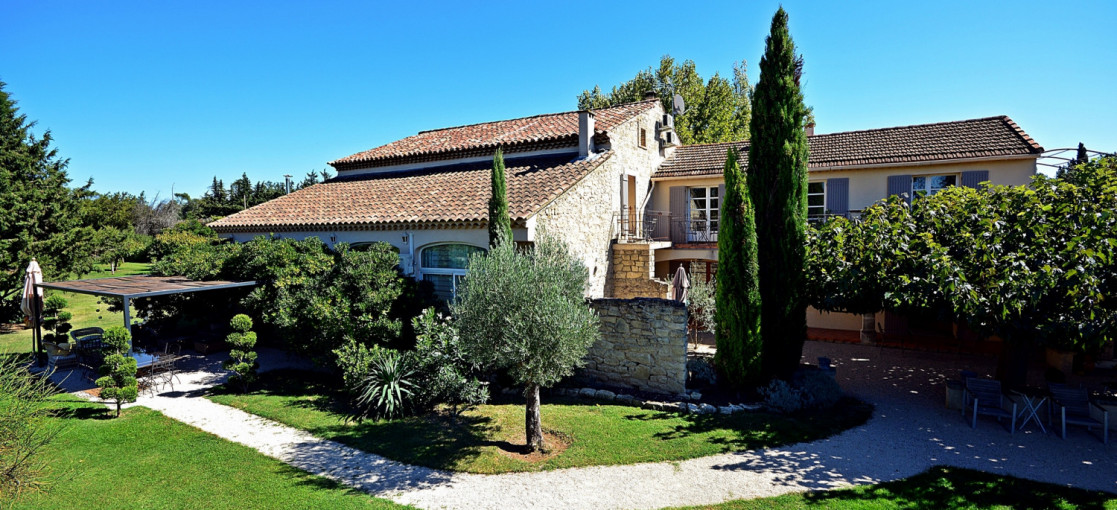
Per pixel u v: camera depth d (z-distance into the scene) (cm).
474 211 1453
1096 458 891
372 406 1158
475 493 794
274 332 1805
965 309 984
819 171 1866
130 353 1338
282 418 1114
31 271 1570
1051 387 1038
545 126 2095
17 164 2517
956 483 806
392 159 2236
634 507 753
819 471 854
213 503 763
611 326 1258
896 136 1923
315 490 803
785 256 1230
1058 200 1040
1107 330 897
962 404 1123
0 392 773
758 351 1194
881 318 1873
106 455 932
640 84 3856
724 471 857
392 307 1384
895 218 1199
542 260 956
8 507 743
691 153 2328
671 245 2042
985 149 1638
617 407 1157
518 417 1101
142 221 5556
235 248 1662
